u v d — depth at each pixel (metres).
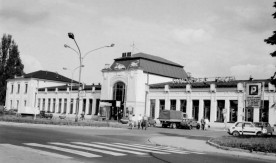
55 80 86.50
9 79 87.19
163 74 64.19
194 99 53.47
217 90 50.47
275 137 23.89
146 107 60.25
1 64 85.81
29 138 18.45
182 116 51.25
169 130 42.25
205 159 14.11
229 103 48.94
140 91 59.84
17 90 86.12
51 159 10.95
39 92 82.44
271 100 43.84
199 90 52.97
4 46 86.81
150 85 60.56
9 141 16.34
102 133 27.98
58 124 35.62
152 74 62.28
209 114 51.50
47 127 31.77
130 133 30.47
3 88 87.12
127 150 15.62
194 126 49.44
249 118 46.22
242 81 49.03
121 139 22.70
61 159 11.16
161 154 14.97
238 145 18.31
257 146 17.33
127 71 61.19
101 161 11.61
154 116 59.03
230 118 48.75
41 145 15.36
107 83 64.62
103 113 63.09
